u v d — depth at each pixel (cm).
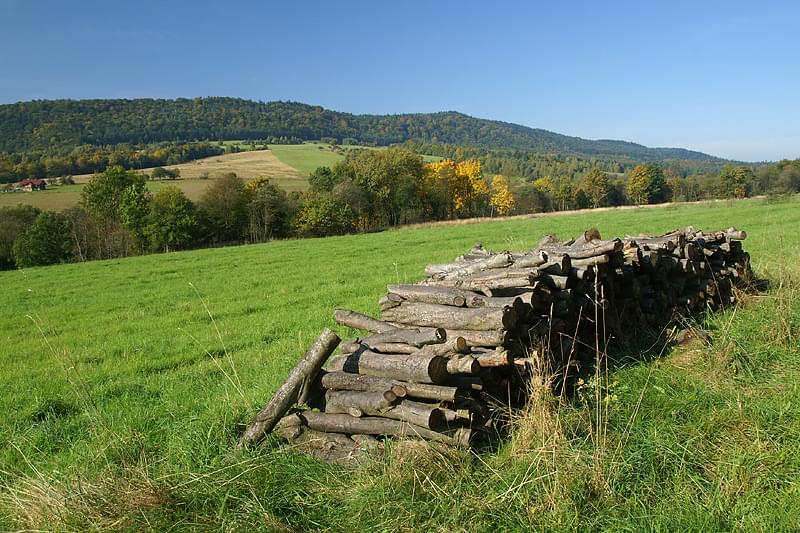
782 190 6412
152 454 555
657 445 485
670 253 941
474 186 8144
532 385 530
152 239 5222
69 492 454
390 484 441
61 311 1870
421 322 616
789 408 539
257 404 683
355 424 516
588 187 9188
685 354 745
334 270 2403
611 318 766
